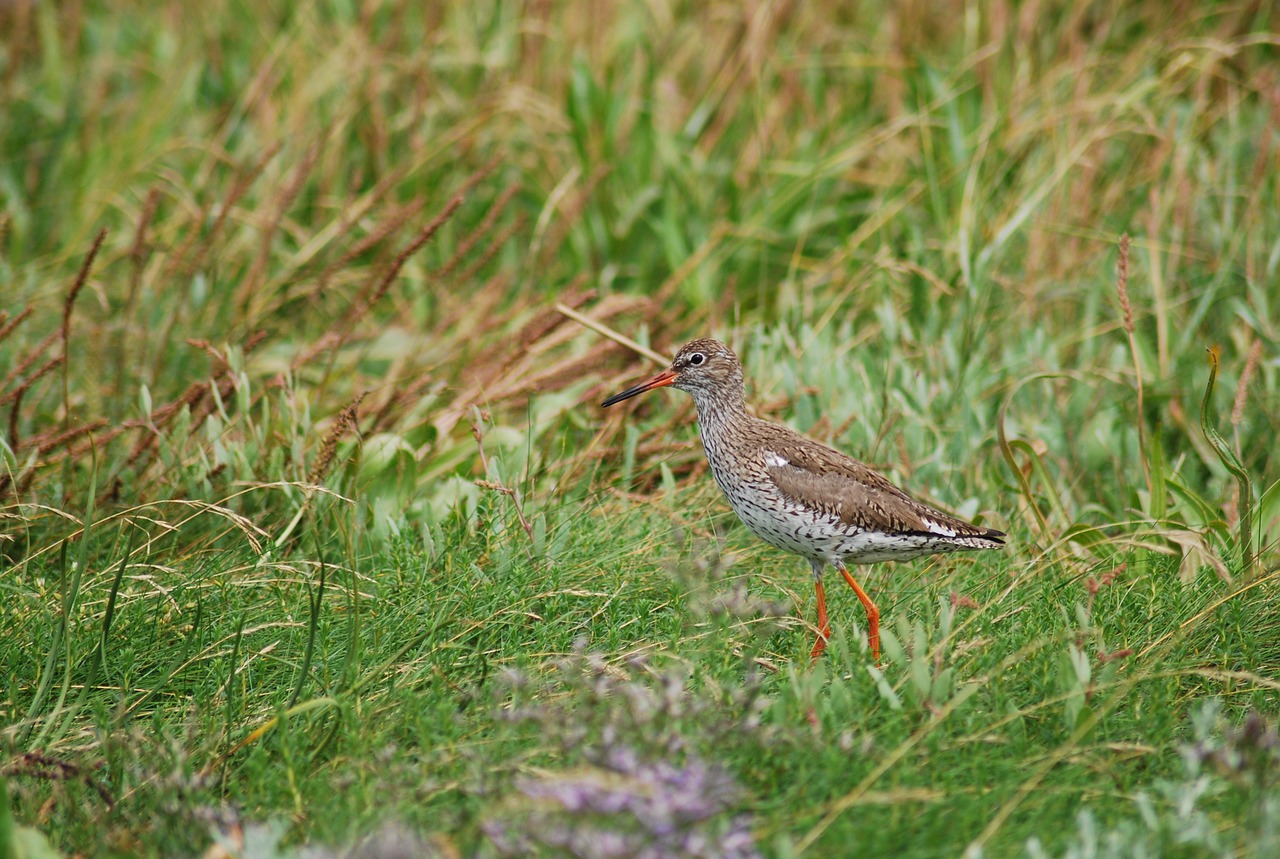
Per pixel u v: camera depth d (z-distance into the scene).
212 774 7.57
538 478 11.19
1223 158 14.59
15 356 12.27
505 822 6.58
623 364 12.96
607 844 6.10
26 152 16.52
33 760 7.40
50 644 8.80
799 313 13.15
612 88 15.45
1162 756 7.55
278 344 13.77
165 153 16.16
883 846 6.54
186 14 17.80
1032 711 7.75
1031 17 15.42
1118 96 15.07
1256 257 13.51
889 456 11.64
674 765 7.09
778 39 16.84
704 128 16.27
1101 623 9.03
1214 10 16.22
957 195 14.60
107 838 7.02
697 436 12.30
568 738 7.15
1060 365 13.16
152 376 12.32
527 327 12.20
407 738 7.92
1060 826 6.85
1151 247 12.79
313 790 7.32
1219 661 8.66
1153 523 10.12
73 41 17.31
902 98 16.41
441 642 8.84
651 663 8.47
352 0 17.27
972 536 9.80
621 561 9.69
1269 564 9.75
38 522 10.36
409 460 10.87
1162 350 12.26
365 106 16.05
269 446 11.06
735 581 9.34
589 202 15.33
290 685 8.55
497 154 13.86
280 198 13.52
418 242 11.89
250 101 15.75
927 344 12.62
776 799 6.93
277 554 9.87
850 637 9.53
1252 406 11.98
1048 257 14.01
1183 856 6.46
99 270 13.92
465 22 17.06
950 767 7.35
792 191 14.88
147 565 9.42
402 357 13.38
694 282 14.46
